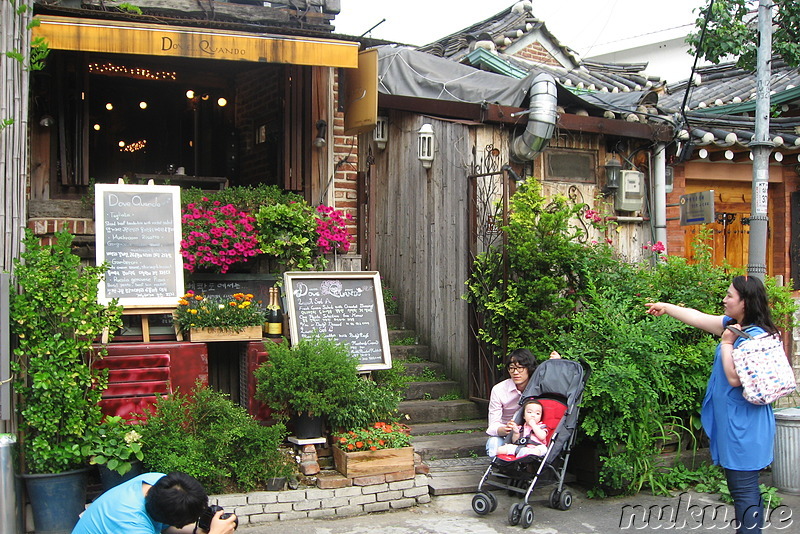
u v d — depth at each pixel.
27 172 6.65
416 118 9.50
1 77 5.88
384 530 5.75
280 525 5.81
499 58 11.09
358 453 6.21
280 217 7.16
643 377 6.69
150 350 6.37
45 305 5.65
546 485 6.28
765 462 4.96
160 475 4.48
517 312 7.45
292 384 6.27
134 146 11.05
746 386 4.88
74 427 5.60
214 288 7.16
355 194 8.19
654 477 6.90
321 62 6.92
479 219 8.33
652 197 9.91
